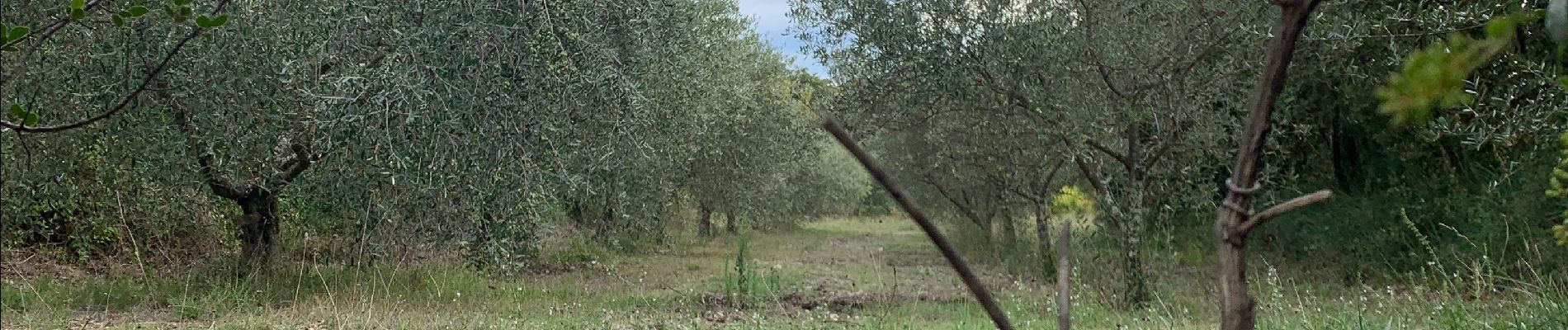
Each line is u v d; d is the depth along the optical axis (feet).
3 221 31.32
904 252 67.21
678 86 38.65
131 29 22.74
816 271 48.93
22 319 27.27
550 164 28.48
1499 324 18.24
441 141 26.78
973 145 35.68
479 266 34.27
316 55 25.93
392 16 26.17
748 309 32.37
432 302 30.89
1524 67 26.07
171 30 23.18
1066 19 30.78
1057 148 32.14
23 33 7.99
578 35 27.53
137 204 31.45
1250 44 28.68
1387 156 37.47
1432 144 34.58
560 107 27.78
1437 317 19.33
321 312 27.53
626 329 27.12
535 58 26.91
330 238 35.17
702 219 70.90
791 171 69.77
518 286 34.04
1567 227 15.29
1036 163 34.27
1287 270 37.37
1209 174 35.68
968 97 32.53
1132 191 30.73
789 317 30.14
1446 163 34.17
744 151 60.08
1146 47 29.58
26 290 31.42
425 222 28.84
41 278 33.99
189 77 25.02
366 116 25.71
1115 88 30.50
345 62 25.86
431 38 26.00
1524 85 27.17
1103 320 26.43
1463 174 34.30
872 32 33.40
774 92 61.26
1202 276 33.09
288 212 33.58
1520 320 17.97
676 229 71.56
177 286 31.07
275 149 28.22
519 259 34.88
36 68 22.66
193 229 35.09
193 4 23.11
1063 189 39.52
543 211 32.48
